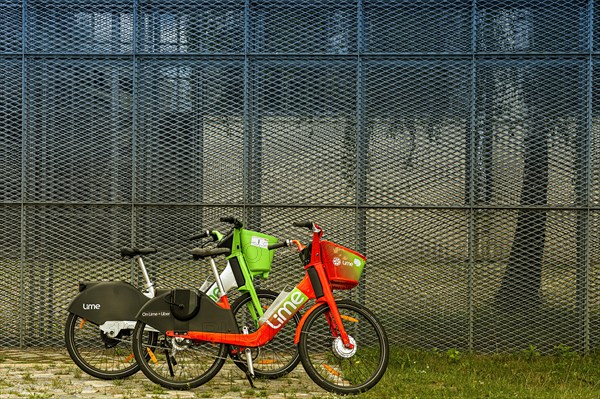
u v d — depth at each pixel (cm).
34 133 811
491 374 709
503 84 803
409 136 802
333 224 802
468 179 799
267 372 677
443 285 800
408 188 801
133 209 803
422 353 780
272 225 805
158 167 807
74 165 809
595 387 664
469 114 801
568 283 799
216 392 622
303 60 807
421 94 803
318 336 662
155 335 642
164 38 809
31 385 640
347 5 806
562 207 798
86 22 812
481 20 805
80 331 680
